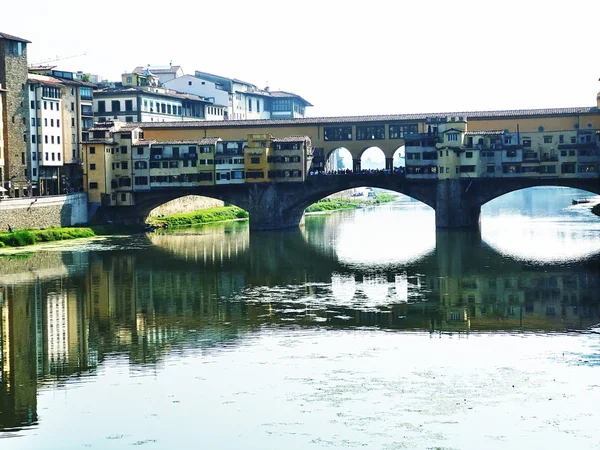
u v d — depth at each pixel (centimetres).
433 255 12062
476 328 7612
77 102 16925
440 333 7450
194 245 13600
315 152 16300
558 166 14638
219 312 8444
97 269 11069
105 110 18488
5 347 7238
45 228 14112
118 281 10194
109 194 15700
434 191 15200
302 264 11494
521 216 19050
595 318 7900
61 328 7888
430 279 10094
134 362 6712
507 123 15212
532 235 14300
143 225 15850
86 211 15538
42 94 15575
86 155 15612
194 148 15738
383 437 5144
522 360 6525
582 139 14600
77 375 6406
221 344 7194
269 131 16412
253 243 13888
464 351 6831
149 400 5822
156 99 19050
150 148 15738
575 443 5016
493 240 13612
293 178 15725
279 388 5994
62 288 9756
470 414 5447
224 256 12300
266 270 11006
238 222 18350
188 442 5147
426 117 15688
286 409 5603
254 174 15675
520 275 10200
